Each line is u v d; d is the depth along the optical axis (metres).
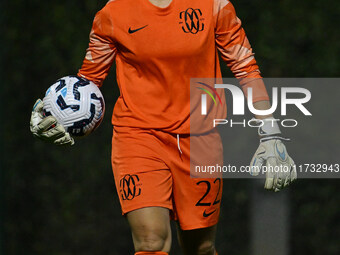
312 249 38.09
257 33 37.84
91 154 38.28
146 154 20.88
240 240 37.66
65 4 38.00
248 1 37.88
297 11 37.78
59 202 38.38
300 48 37.84
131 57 21.08
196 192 21.81
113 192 38.38
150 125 21.03
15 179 38.28
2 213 36.06
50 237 38.41
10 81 38.09
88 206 38.38
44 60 38.00
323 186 38.06
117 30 21.09
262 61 37.78
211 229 22.61
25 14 38.06
